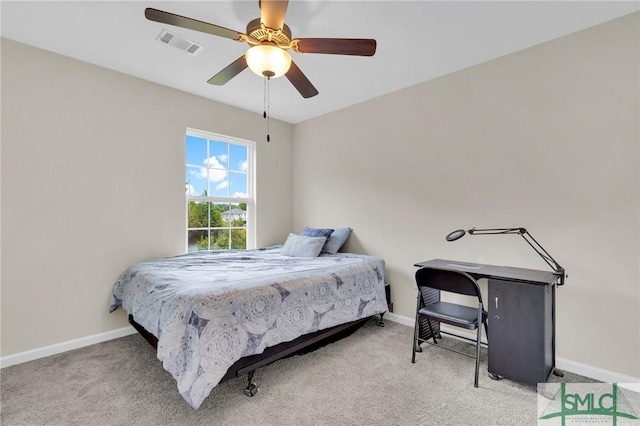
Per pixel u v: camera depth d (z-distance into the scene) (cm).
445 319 213
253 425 159
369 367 220
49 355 235
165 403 177
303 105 357
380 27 208
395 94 317
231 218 369
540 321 188
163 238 302
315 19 199
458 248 272
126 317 276
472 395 187
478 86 261
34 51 233
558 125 222
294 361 229
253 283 204
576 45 214
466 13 194
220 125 346
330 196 380
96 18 200
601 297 205
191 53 244
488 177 255
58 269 243
